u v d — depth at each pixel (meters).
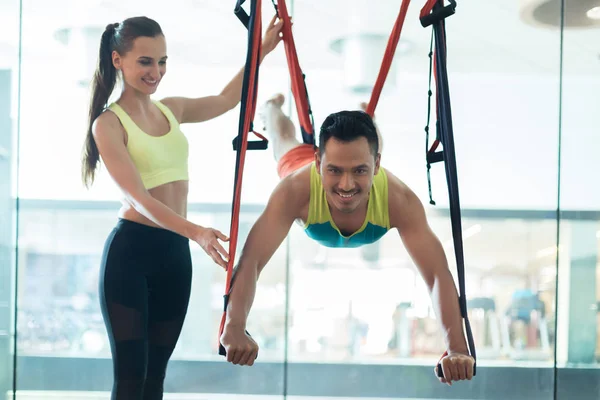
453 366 1.84
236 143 2.12
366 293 3.91
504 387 3.92
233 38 3.82
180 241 2.29
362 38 3.85
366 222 2.14
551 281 3.86
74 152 3.80
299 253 3.90
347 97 3.83
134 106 2.32
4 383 3.84
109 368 3.89
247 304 1.93
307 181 2.12
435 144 2.21
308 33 3.84
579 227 3.83
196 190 3.72
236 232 2.00
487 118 3.87
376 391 3.91
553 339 3.89
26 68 3.81
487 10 3.89
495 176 3.85
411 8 3.86
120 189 2.18
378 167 2.01
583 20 3.85
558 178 3.84
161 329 2.28
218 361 3.88
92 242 3.83
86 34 3.82
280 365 3.89
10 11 3.82
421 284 3.91
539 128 3.85
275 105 3.05
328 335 3.90
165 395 3.88
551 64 3.86
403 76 3.85
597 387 3.88
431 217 3.84
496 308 3.89
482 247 3.87
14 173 3.79
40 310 3.83
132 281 2.18
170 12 3.83
